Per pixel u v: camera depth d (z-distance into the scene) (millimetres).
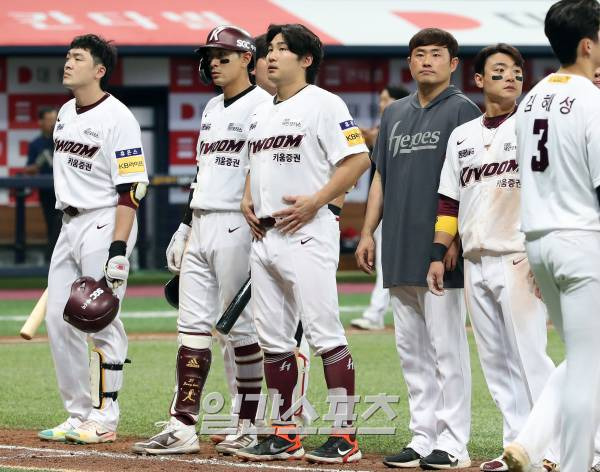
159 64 44219
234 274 14852
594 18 11266
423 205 14102
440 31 14227
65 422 15898
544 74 44625
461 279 14109
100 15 43031
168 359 24094
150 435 16234
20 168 44188
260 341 14367
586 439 11062
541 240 11297
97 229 15367
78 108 15516
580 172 11094
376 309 28312
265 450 14148
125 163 15281
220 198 14805
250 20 43250
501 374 13914
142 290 38125
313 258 13906
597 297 11055
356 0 45250
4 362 23734
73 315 14719
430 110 14258
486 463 13398
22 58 44062
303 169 13906
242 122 14852
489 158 13477
